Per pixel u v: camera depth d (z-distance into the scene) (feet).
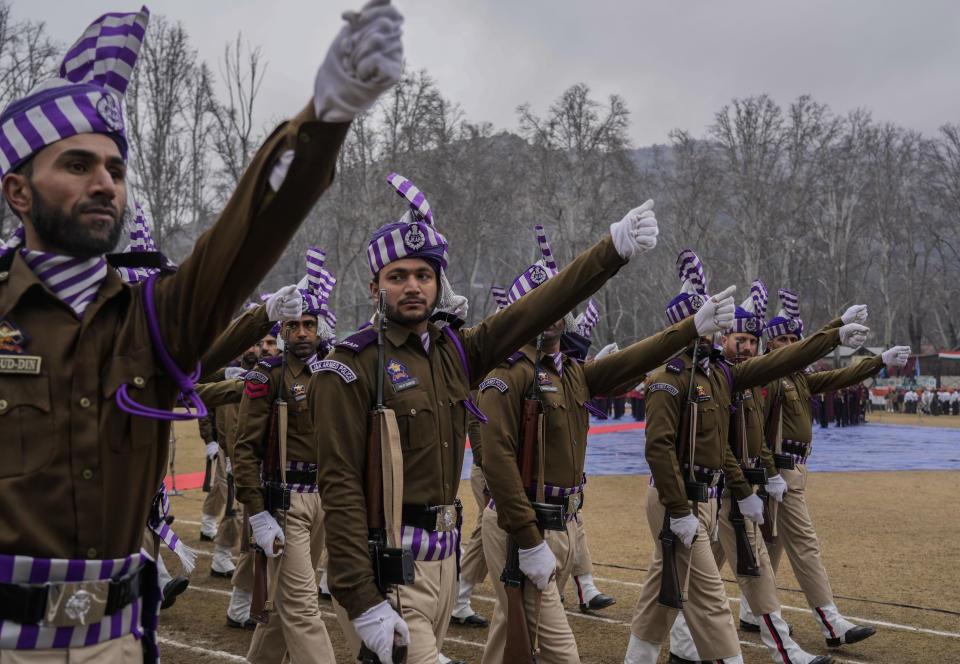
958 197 192.34
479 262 207.51
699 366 17.28
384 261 10.77
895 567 26.32
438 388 10.72
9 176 6.14
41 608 5.80
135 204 13.23
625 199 168.35
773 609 18.11
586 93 164.96
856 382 23.12
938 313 223.51
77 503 5.92
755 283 23.40
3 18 89.97
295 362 16.72
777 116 176.76
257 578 15.28
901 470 54.08
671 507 15.60
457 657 18.47
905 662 18.11
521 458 13.34
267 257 5.97
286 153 5.51
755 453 19.71
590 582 22.13
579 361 15.71
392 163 141.38
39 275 6.13
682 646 18.33
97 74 6.63
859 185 193.47
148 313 6.25
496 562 13.75
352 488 9.78
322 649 15.28
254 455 15.84
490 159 183.01
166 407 6.49
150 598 6.53
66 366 5.98
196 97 117.29
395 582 9.53
